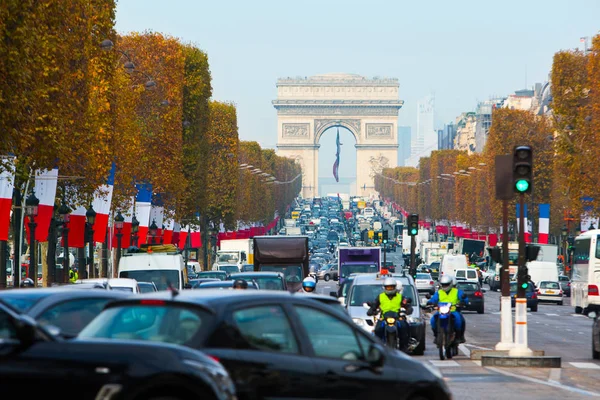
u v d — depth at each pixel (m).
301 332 45.75
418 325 115.88
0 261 158.75
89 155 172.25
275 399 43.62
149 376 36.53
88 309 59.19
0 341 37.03
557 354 117.31
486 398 73.62
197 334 42.91
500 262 109.69
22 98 114.19
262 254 192.62
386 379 47.16
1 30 109.31
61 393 35.94
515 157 101.56
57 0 134.00
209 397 37.53
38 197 176.25
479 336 149.00
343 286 151.88
